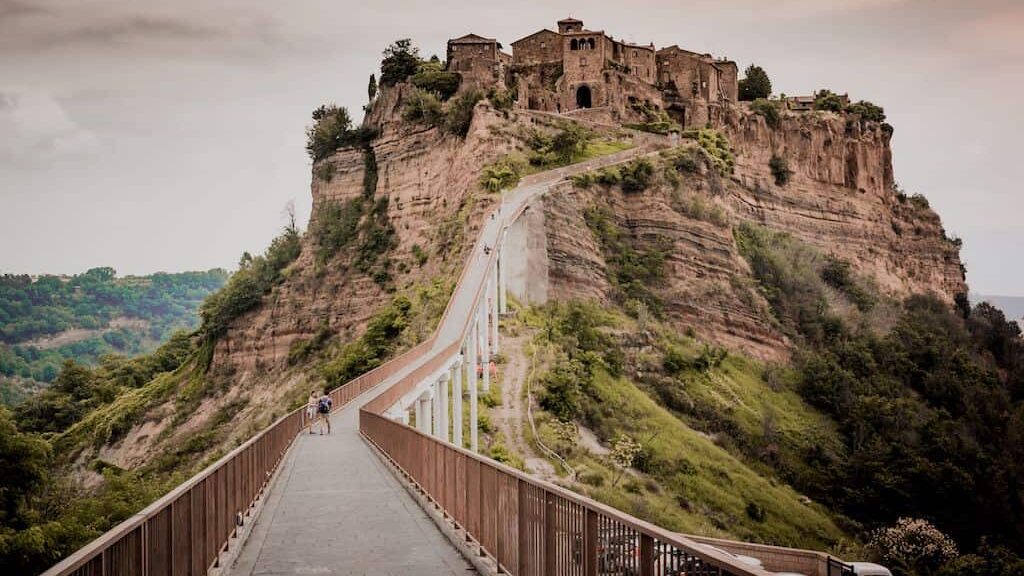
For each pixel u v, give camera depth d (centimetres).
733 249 14938
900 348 15912
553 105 16988
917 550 10006
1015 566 9612
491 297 10612
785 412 12812
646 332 12319
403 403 6291
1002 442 14600
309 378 13662
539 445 8656
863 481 11744
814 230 19525
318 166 16762
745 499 9838
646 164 14500
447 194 14512
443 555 2320
